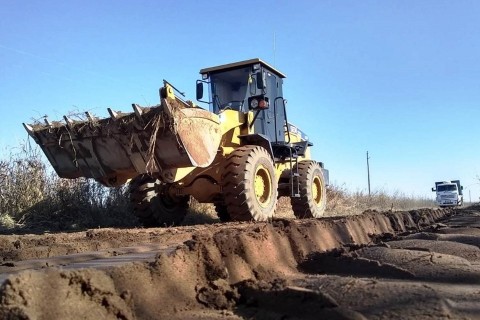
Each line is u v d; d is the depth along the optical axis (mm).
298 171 10492
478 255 4375
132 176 7895
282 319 2561
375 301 2732
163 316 2588
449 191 40156
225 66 9500
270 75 10086
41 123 7895
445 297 2809
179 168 7328
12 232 8250
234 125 8656
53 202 9758
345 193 22406
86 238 5527
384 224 8453
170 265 3004
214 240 3541
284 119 10625
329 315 2523
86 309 2244
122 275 2627
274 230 4531
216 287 3018
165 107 6508
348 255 4230
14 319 1913
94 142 7371
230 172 7949
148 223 8914
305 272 4141
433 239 5332
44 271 2242
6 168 9750
